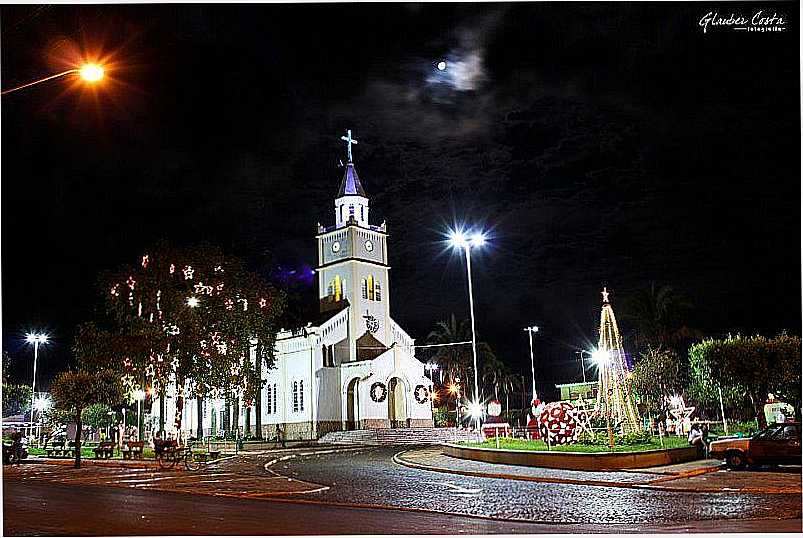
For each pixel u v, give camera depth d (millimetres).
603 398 32219
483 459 28688
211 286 46344
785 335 36594
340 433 61469
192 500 17906
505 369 80125
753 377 34938
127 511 15625
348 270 70688
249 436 57094
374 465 30625
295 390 65062
